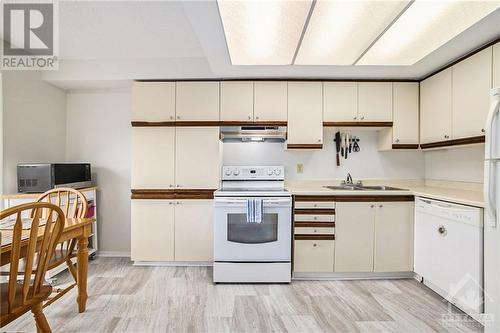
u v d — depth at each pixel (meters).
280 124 2.91
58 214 1.43
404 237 2.60
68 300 2.19
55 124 3.15
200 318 1.96
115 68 2.92
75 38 2.53
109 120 3.33
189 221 2.91
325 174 3.23
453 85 2.42
